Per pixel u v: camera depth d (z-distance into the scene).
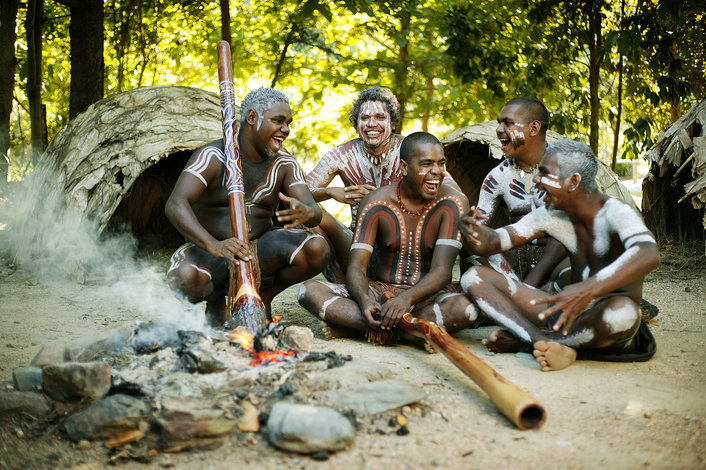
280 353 3.11
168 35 10.01
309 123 10.05
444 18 8.30
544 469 2.29
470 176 7.48
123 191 5.76
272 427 2.45
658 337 3.96
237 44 9.30
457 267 6.88
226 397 2.69
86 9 7.75
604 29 8.98
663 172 6.37
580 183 3.29
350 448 2.43
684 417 2.70
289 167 4.13
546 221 3.49
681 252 6.54
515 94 8.91
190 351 2.92
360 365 3.01
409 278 4.04
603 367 3.36
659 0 6.67
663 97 7.82
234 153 3.85
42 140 8.44
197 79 10.63
